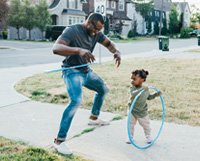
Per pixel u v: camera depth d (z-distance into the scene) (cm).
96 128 436
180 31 6762
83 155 334
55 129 433
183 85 754
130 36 5369
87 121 472
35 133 414
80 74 376
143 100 359
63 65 381
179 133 411
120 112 527
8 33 3788
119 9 5547
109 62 1352
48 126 448
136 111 366
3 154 328
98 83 415
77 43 362
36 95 673
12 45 2695
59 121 475
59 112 531
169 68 1096
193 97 621
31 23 3438
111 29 4672
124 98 624
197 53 1852
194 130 423
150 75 922
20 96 660
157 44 3431
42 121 474
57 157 320
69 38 350
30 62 1406
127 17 5759
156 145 366
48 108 560
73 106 349
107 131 421
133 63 1281
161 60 1406
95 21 354
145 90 358
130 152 345
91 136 400
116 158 327
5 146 354
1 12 2656
